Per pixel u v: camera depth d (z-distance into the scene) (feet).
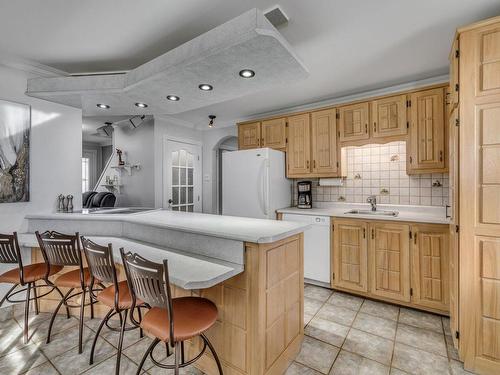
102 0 5.20
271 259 5.21
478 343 5.33
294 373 5.48
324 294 9.32
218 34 5.06
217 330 5.34
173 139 14.44
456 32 5.39
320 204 11.71
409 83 9.27
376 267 8.62
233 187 11.82
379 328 7.13
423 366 5.65
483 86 5.11
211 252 5.61
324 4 5.31
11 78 7.82
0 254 6.45
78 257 6.15
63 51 7.22
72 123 9.29
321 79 9.07
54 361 5.77
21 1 5.21
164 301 4.09
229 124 15.07
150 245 6.75
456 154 5.61
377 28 6.16
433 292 7.73
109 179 14.67
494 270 5.13
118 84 7.35
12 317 7.63
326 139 10.56
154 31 6.27
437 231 7.64
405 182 9.80
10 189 7.78
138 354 6.03
